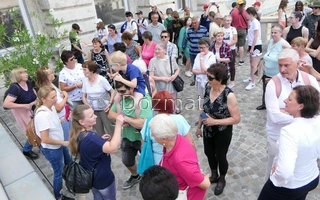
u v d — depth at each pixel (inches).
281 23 316.8
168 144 78.7
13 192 109.2
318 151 76.6
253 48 229.3
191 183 77.6
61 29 307.4
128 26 329.7
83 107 92.7
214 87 109.8
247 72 279.6
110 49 276.1
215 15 304.7
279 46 167.3
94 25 339.6
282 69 95.5
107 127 162.1
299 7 270.7
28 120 157.4
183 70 307.1
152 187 59.7
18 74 149.3
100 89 154.8
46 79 145.6
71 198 130.2
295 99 73.9
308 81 98.7
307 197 118.6
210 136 119.2
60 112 142.9
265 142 164.4
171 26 327.6
